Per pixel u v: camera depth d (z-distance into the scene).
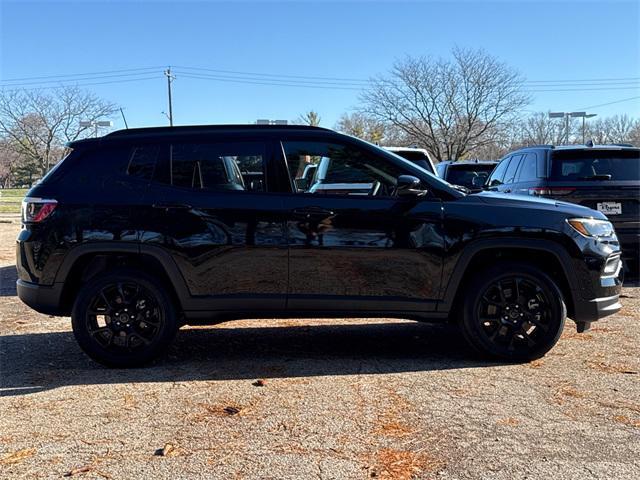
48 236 4.50
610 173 7.57
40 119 45.59
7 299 7.57
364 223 4.49
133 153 4.65
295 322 6.18
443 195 4.58
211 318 4.62
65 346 5.30
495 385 4.11
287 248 4.49
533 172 8.02
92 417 3.61
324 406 3.75
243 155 4.62
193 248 4.49
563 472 2.89
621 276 5.04
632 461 3.00
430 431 3.37
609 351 4.90
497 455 3.07
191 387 4.14
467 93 39.97
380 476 2.87
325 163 4.71
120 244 4.48
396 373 4.41
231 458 3.06
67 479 2.85
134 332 4.56
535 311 4.58
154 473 2.91
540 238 4.50
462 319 4.62
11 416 3.63
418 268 4.52
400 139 45.12
